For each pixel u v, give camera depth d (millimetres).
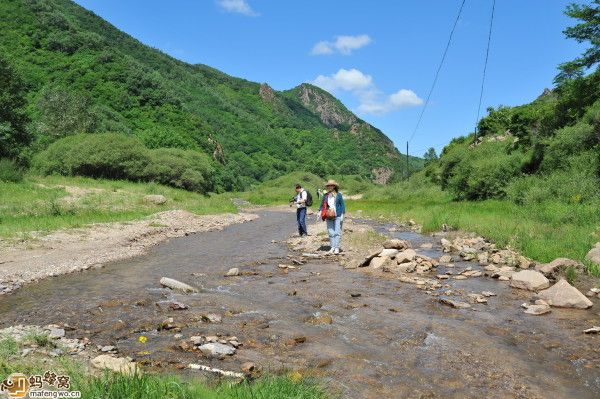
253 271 10008
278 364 4734
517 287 8633
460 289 8453
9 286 8039
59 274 9297
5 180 24531
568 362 5031
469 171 37688
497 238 14023
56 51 86375
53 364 4344
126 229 15914
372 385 4320
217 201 37375
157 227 17266
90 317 6324
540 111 39875
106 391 3479
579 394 4277
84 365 4398
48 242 12406
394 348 5352
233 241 15391
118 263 10797
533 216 19812
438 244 14773
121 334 5602
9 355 4508
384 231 19078
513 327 6230
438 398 4113
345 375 4527
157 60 170000
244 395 3682
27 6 92750
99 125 61781
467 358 5090
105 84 83312
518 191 28438
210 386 4043
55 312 6559
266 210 40031
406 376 4566
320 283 8820
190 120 93062
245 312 6730
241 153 139500
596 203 19891
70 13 147250
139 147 42344
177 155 52188
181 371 4434
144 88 89688
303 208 16422
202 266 10555
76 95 61344
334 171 157875
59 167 37750
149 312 6602
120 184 35250
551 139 31797
